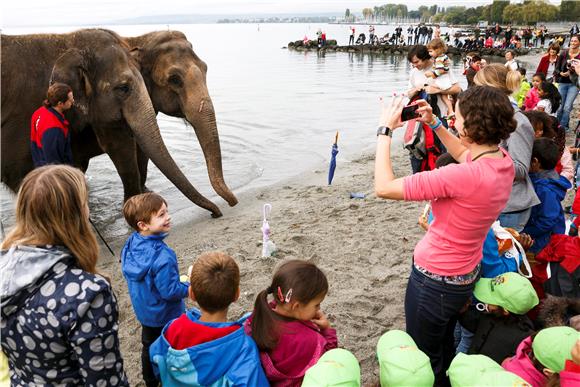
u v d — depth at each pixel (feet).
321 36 219.41
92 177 33.65
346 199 27.30
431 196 8.45
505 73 12.80
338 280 17.72
